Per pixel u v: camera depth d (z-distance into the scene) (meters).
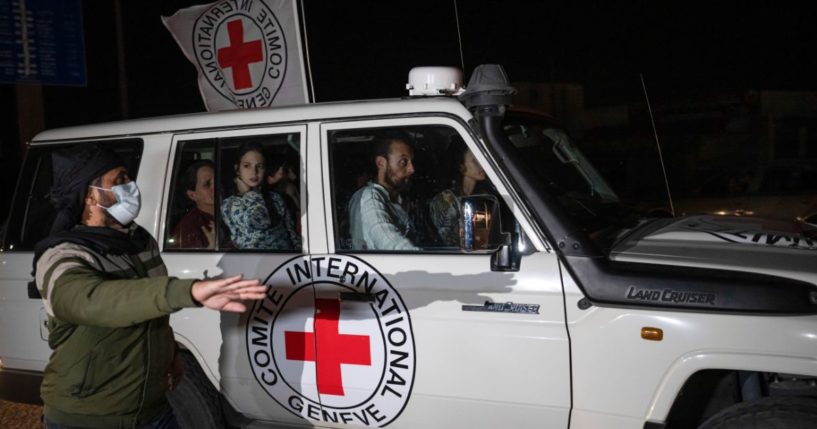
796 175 10.60
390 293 3.07
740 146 16.34
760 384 2.83
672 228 3.27
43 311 3.70
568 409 2.82
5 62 9.58
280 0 5.07
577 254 2.79
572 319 2.80
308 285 3.21
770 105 16.30
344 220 3.25
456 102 3.07
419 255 3.06
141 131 3.65
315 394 3.24
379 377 3.10
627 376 2.73
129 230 2.51
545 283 2.84
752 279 2.63
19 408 4.99
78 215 2.29
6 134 11.94
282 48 5.13
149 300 1.99
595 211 3.45
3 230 3.96
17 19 9.59
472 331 2.93
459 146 3.06
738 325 2.60
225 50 5.30
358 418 3.19
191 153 3.57
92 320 2.04
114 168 2.31
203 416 3.47
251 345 3.33
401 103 3.15
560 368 2.81
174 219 3.56
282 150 3.38
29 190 3.86
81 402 2.22
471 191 3.04
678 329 2.66
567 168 3.64
